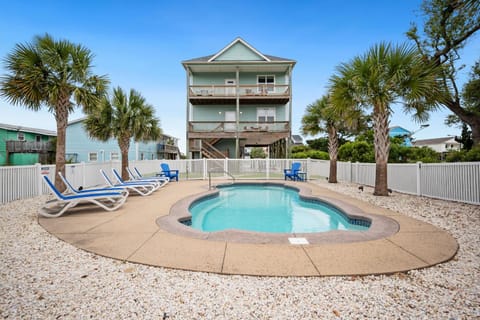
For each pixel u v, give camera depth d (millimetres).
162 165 13617
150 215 5391
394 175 8969
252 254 3217
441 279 2613
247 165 14547
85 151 22484
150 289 2428
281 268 2818
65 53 6820
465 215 5289
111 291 2393
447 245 3535
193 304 2188
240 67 18109
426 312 2062
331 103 8211
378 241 3705
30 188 7703
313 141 30766
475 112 10477
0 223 4766
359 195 8047
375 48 7035
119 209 6000
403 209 5930
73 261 3070
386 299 2254
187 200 7152
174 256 3164
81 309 2109
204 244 3588
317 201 7680
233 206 8391
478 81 9898
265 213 7469
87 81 7273
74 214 5492
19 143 20016
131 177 11477
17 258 3158
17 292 2363
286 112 19359
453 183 6773
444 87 6887
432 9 9742
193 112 19359
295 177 13242
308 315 2037
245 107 19344
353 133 23766
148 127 11625
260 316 2023
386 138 7754
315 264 2918
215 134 17281
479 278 2633
